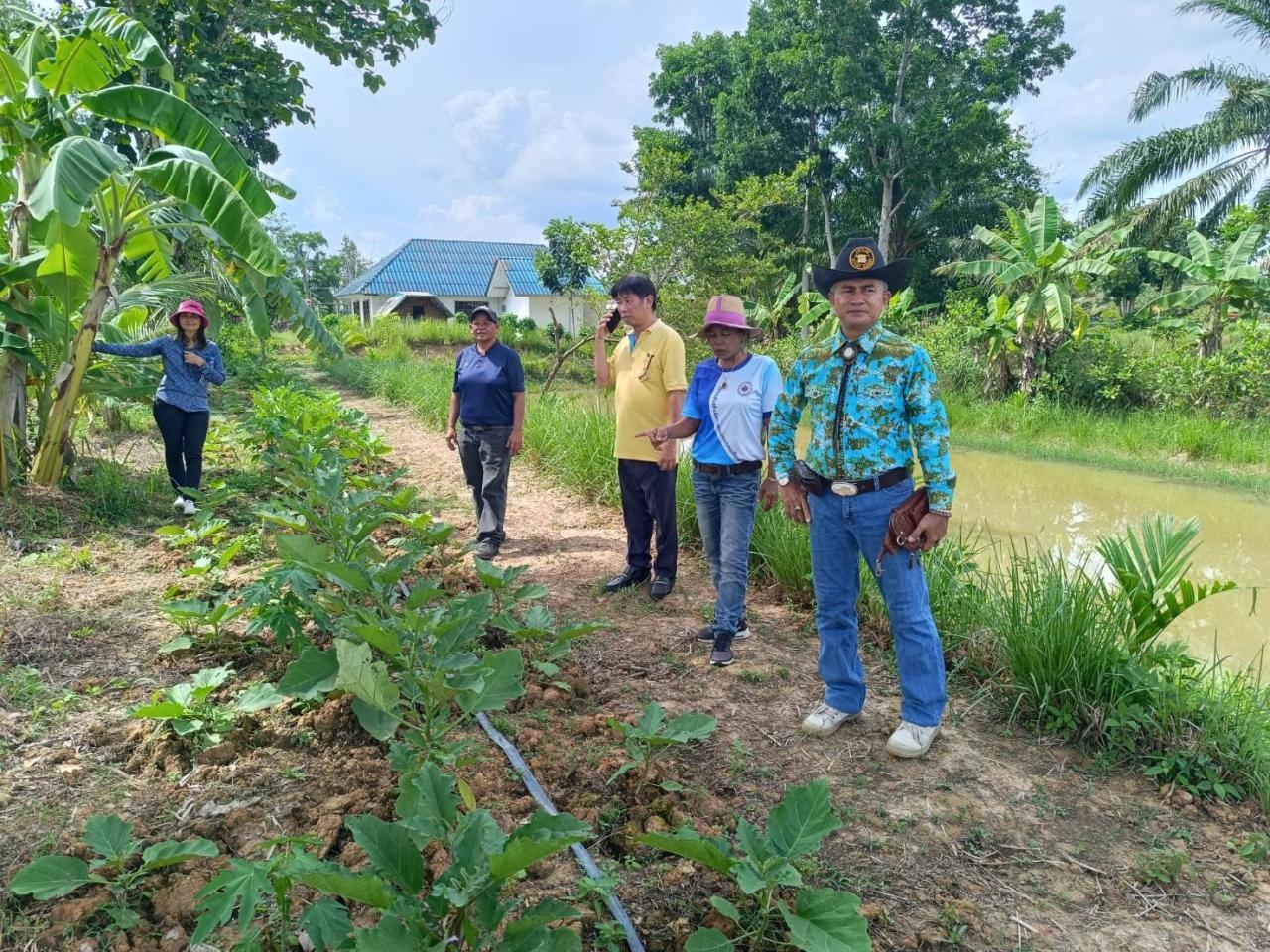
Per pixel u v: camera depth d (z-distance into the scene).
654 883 2.49
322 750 3.13
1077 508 9.73
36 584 4.58
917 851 2.74
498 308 46.50
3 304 6.06
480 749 3.07
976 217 29.86
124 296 7.71
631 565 5.16
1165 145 17.41
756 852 2.22
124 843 2.31
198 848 2.27
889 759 3.29
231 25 13.16
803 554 5.02
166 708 3.02
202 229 7.07
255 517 6.18
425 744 2.80
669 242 20.55
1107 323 18.80
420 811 2.20
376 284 44.19
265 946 2.17
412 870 2.07
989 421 15.48
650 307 4.80
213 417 11.43
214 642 3.89
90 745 3.09
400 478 8.41
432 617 3.22
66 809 2.70
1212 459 12.67
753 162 30.47
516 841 1.84
